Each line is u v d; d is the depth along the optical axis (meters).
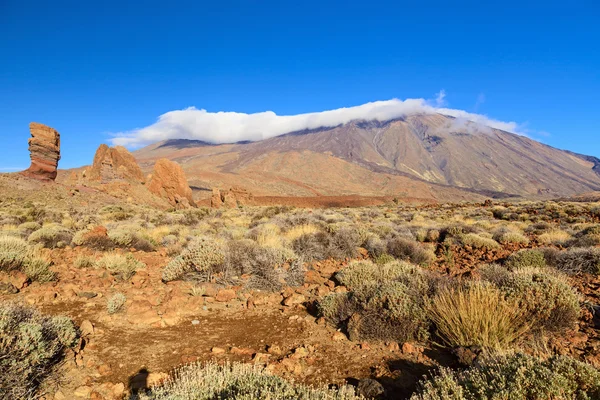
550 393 2.98
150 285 8.79
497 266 9.06
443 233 17.95
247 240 11.97
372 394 4.00
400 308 5.64
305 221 20.14
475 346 4.83
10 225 18.58
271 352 5.25
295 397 3.16
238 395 3.10
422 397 3.51
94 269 10.14
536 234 19.88
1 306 4.61
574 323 5.70
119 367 4.70
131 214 35.22
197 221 28.50
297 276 9.27
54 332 4.82
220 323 6.48
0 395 3.62
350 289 8.24
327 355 5.16
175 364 4.84
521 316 5.55
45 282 8.55
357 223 22.92
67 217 27.61
